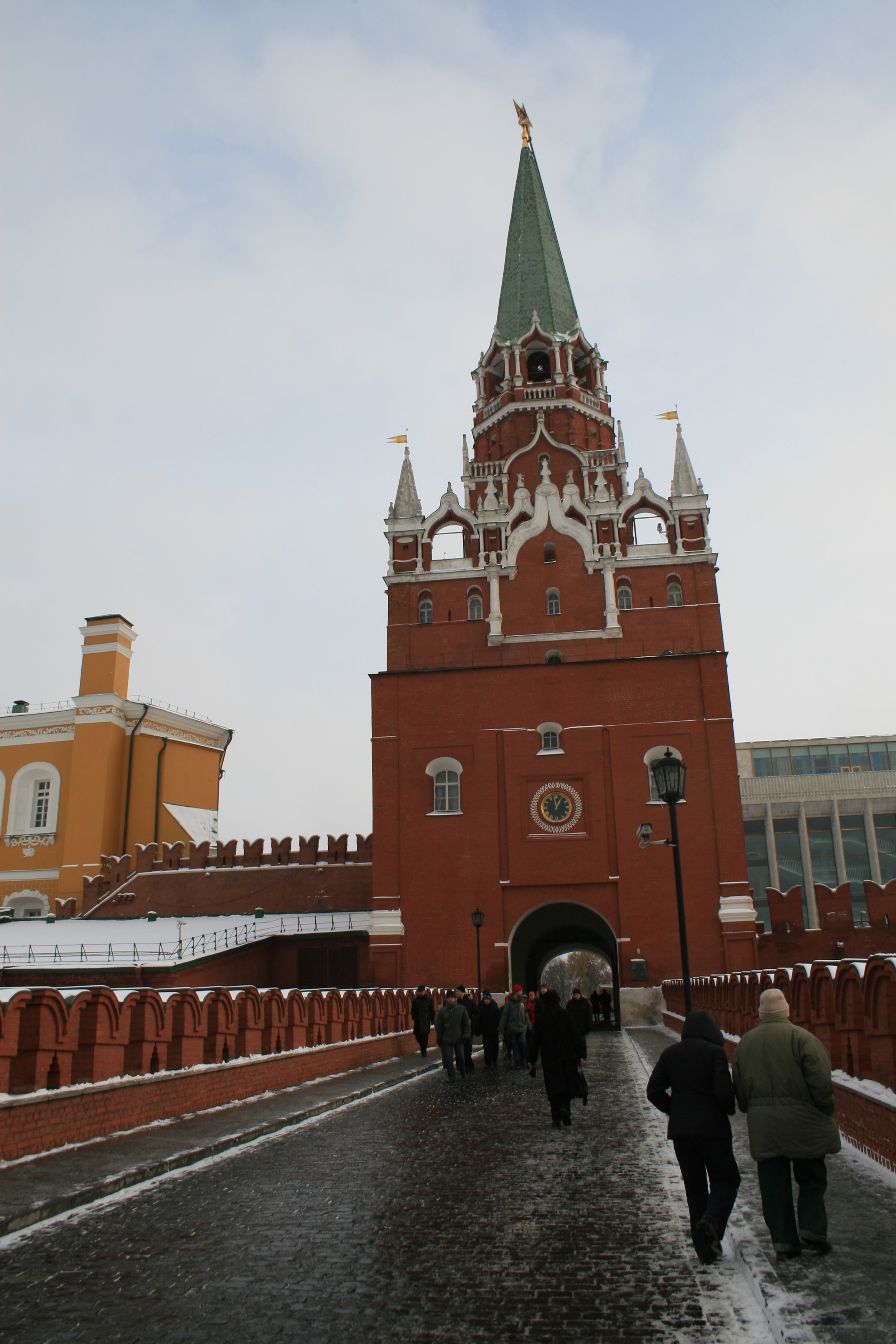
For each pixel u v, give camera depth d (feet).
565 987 406.00
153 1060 52.70
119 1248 28.25
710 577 161.17
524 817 151.64
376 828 153.38
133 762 219.00
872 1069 37.52
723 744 150.51
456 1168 39.78
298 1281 25.35
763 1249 25.68
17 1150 38.73
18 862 214.69
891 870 281.54
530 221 222.69
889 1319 20.45
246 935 164.45
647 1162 40.60
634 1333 21.59
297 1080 72.33
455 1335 21.74
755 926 142.72
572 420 198.18
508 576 164.55
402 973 147.23
